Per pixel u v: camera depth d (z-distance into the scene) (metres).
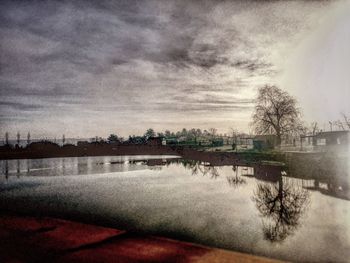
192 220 8.74
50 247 5.90
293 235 7.36
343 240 6.98
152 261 5.14
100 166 23.38
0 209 9.98
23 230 7.18
